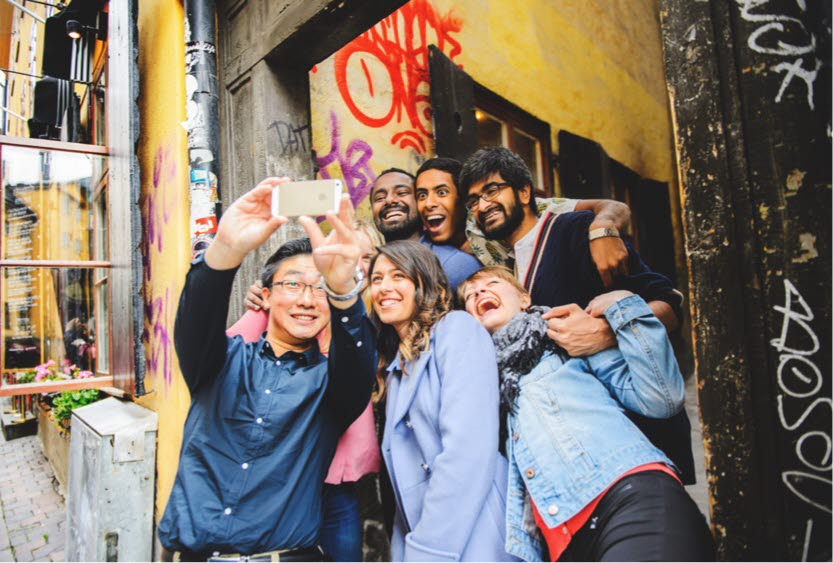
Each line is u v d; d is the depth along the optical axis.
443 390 1.23
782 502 0.82
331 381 1.28
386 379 1.51
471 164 1.94
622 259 1.68
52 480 4.66
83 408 2.43
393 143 3.02
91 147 2.54
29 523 3.67
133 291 2.15
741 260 0.87
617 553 0.99
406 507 1.25
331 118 2.68
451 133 3.07
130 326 2.21
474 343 1.28
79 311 4.23
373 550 2.05
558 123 4.62
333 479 1.47
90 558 1.91
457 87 3.21
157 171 2.33
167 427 2.01
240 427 1.27
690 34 0.94
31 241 4.22
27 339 5.20
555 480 1.14
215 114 2.12
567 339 1.28
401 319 1.35
